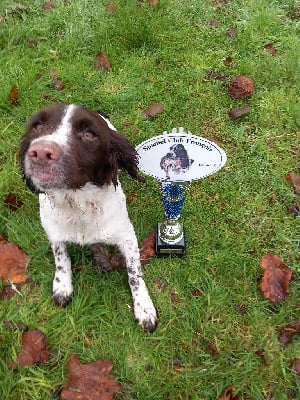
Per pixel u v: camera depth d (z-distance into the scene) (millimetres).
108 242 982
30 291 1013
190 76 1398
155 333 951
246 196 1157
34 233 1074
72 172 771
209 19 1547
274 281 1002
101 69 1406
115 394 884
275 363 911
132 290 982
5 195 1130
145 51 1451
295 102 1323
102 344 942
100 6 1556
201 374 903
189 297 1003
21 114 1283
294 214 1127
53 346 937
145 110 1315
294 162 1222
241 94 1339
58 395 884
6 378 885
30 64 1403
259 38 1487
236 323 971
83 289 1012
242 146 1248
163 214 1123
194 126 1293
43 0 1584
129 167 895
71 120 786
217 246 1076
